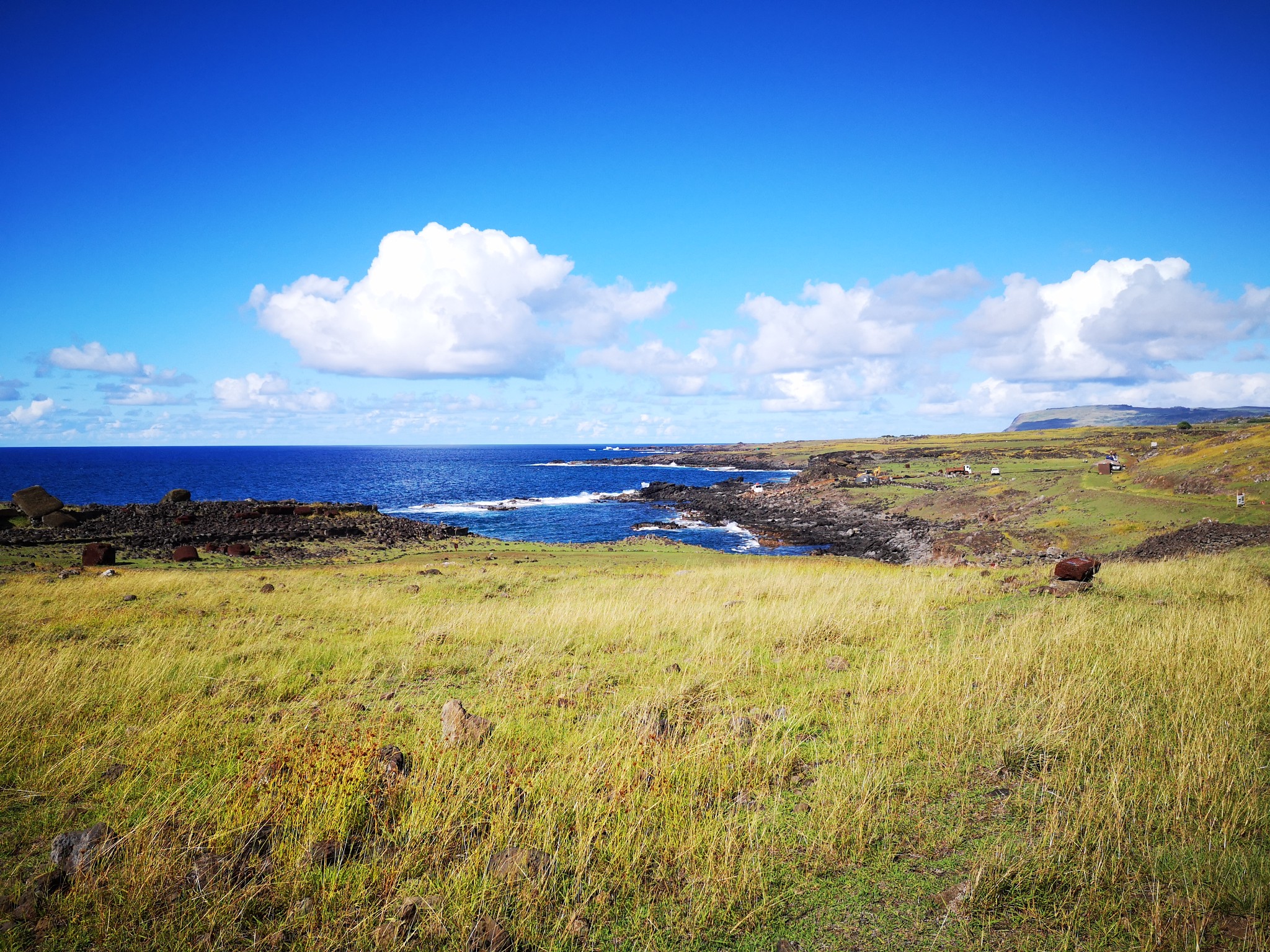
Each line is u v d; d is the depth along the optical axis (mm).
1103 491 42969
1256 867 3908
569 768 5438
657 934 3566
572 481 136625
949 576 19562
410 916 3639
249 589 18688
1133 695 6977
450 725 6410
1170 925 3479
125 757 5793
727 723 6477
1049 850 4125
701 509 81312
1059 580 14859
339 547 34625
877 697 7293
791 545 54750
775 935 3590
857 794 4957
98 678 8203
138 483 116125
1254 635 8891
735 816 4691
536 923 3600
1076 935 3492
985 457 95938
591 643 10781
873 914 3736
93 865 3959
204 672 8914
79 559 26859
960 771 5418
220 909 3643
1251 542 25203
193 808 4785
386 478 140375
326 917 3596
